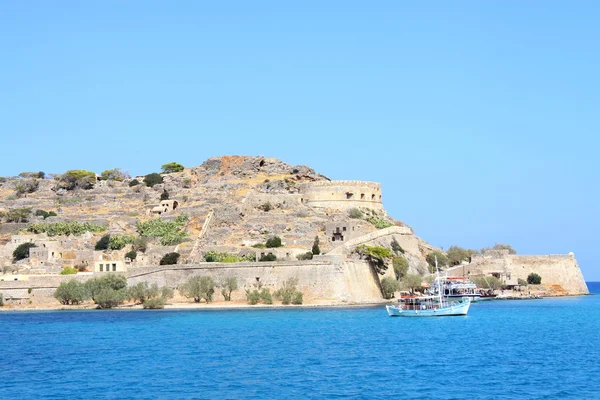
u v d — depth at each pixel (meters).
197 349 135.62
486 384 104.75
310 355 128.88
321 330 162.75
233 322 177.75
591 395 98.19
